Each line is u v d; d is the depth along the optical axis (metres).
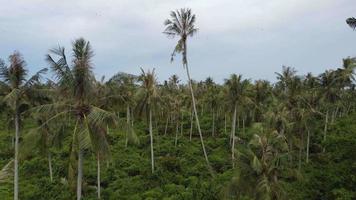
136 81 45.06
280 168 25.56
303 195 37.31
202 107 78.50
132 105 49.62
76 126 24.80
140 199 36.91
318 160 49.00
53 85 26.70
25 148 25.12
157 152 55.03
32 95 29.98
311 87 59.31
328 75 56.88
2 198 36.97
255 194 24.97
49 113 26.89
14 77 29.45
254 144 26.27
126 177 44.28
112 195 37.97
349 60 58.59
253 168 24.95
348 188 38.97
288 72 51.06
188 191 38.22
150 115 45.41
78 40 24.77
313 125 48.28
